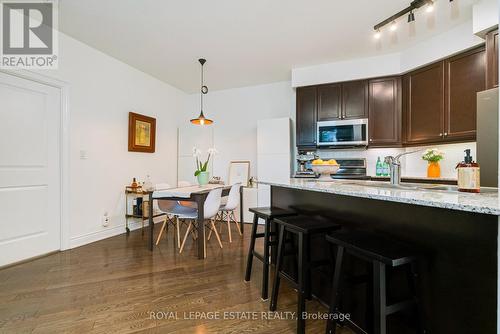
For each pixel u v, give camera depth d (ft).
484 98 7.50
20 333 5.07
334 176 12.78
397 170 6.11
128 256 9.42
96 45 10.85
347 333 5.18
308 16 8.71
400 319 4.46
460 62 9.50
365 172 12.84
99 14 8.59
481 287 3.23
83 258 9.15
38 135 9.17
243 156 16.35
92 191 11.09
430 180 10.28
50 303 6.17
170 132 16.26
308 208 6.88
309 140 13.29
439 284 3.75
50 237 9.55
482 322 3.21
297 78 13.33
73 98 10.25
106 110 11.76
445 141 10.07
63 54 9.84
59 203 9.84
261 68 13.39
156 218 14.62
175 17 8.77
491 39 7.82
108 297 6.48
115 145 12.26
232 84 15.97
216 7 8.20
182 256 9.46
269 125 14.23
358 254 4.07
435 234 3.82
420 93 10.94
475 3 8.01
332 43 10.68
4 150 8.27
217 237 10.94
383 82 12.02
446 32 9.74
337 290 4.46
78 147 10.47
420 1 7.66
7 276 7.63
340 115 12.72
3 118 8.24
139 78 13.71
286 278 6.39
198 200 9.34
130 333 5.11
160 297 6.51
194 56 11.93
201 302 6.31
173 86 16.42
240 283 7.35
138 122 13.47
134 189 12.51
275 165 14.03
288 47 11.02
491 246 3.13
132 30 9.62
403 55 11.41
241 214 12.75
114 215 12.19
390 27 9.17
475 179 4.37
